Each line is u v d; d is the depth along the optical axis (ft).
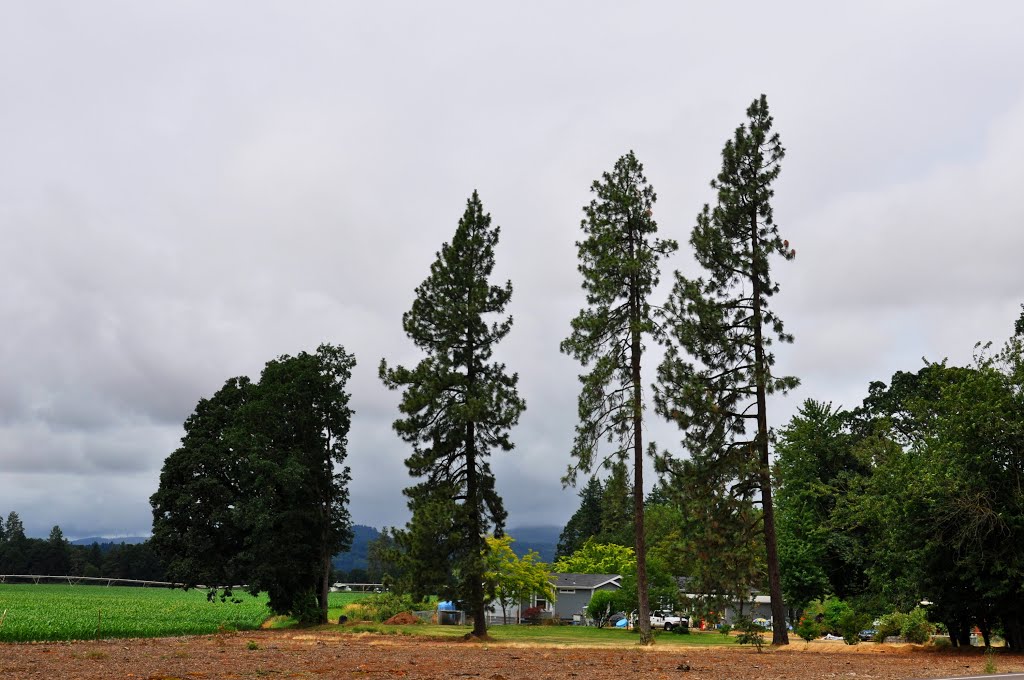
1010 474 102.17
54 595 255.50
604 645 121.39
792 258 123.65
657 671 68.08
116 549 512.22
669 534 219.00
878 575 136.46
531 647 112.57
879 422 163.32
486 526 141.18
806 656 93.66
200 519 177.17
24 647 96.73
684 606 121.19
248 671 61.82
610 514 132.87
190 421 196.13
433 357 146.30
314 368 189.67
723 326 122.11
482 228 156.76
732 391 120.78
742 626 116.06
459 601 139.54
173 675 57.06
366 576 624.18
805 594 177.17
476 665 72.49
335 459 192.44
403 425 141.18
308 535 182.19
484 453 143.13
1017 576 97.60
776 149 128.26
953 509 101.09
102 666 65.92
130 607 206.28
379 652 94.02
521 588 225.35
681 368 123.65
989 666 67.05
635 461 130.00
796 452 191.93
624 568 237.86
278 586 176.76
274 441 185.78
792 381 118.11
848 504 157.99
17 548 462.19
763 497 119.14
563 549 497.87
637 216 138.41
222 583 178.60
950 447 105.29
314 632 152.76
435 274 152.46
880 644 118.42
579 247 138.10
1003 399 102.37
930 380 120.98
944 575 105.81
